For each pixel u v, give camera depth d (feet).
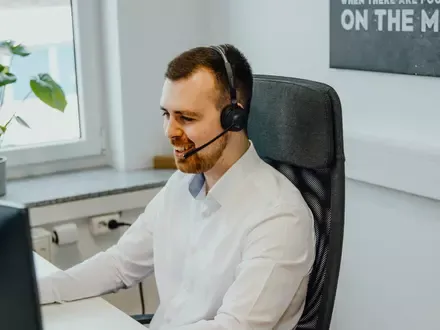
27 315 3.01
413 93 6.97
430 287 7.06
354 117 7.68
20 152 8.95
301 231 4.90
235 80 4.99
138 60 9.07
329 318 4.95
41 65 8.98
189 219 5.52
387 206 7.39
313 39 7.95
